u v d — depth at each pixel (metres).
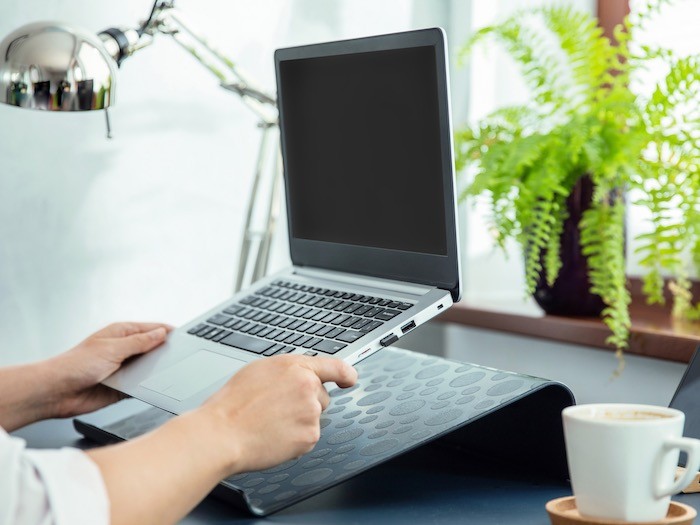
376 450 0.71
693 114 1.27
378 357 0.97
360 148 0.90
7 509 0.47
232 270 1.50
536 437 0.77
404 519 0.66
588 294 1.35
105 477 0.52
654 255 1.29
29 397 0.86
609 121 1.29
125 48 1.09
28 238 1.34
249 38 1.48
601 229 1.27
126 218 1.41
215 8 1.44
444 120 0.79
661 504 0.56
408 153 0.84
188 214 1.46
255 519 0.67
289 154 1.02
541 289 1.39
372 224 0.90
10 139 1.32
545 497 0.71
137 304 1.43
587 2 1.61
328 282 0.95
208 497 0.72
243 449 0.60
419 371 0.89
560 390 0.73
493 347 1.53
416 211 0.84
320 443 0.77
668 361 1.20
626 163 1.22
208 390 0.77
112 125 1.38
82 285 1.38
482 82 1.62
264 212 1.52
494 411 0.74
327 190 0.96
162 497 0.53
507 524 0.64
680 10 1.48
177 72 1.43
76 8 1.34
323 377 0.68
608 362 1.31
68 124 1.35
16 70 0.95
